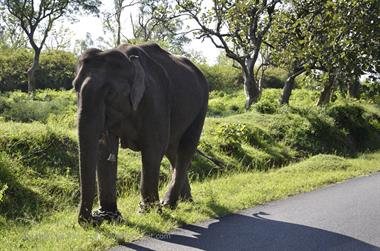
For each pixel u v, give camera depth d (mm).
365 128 18562
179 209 7582
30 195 8133
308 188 9602
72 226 6477
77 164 9555
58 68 45656
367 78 19719
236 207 7828
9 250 5562
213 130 14383
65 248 5535
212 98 37844
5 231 6586
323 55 18594
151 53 7750
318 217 7371
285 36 21078
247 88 23000
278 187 9461
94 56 6258
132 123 6711
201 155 12211
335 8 18516
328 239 6332
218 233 6449
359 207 8031
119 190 9430
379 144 18469
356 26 18281
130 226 6461
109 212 6727
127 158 10602
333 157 13242
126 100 6328
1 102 19875
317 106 19016
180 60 8453
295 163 14078
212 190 9211
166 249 5727
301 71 21125
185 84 7902
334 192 9266
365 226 6938
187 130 8383
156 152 6973
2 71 43969
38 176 8742
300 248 5961
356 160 13867
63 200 8414
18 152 8977
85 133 5887
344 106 18750
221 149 13227
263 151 14344
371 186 9914
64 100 23031
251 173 11789
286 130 16359
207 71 49406
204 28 22953
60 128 10523
